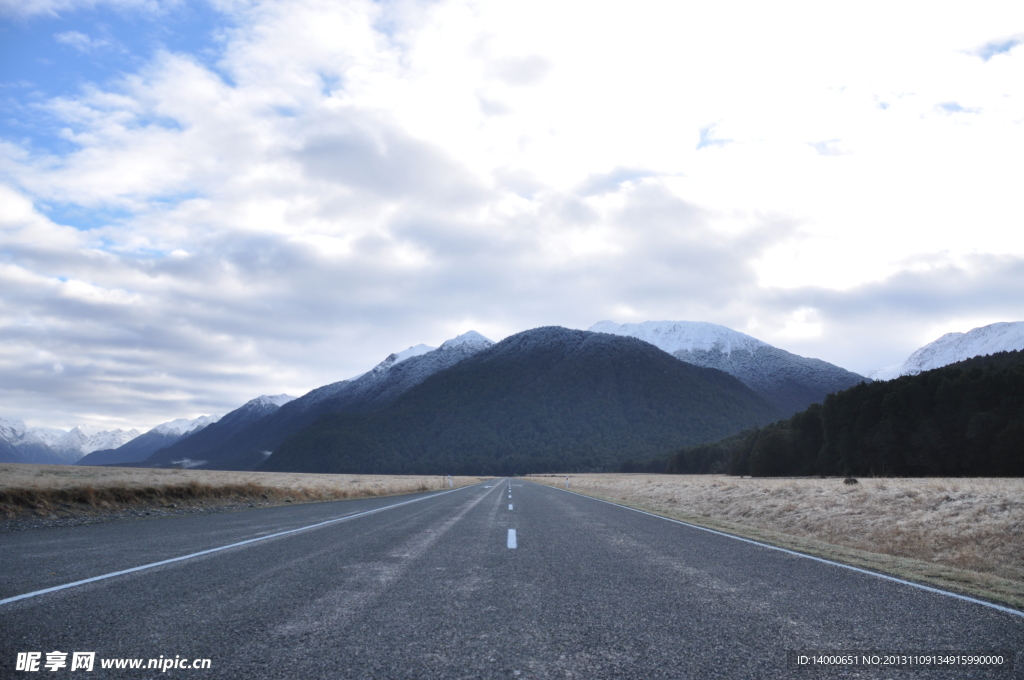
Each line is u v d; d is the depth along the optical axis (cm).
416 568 704
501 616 479
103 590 545
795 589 596
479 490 3888
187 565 695
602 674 344
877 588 604
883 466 6031
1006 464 4906
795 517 1833
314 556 782
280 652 377
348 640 405
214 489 2175
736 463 10231
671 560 789
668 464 14700
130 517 1522
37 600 498
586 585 613
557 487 4741
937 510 1551
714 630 441
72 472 3725
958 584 634
